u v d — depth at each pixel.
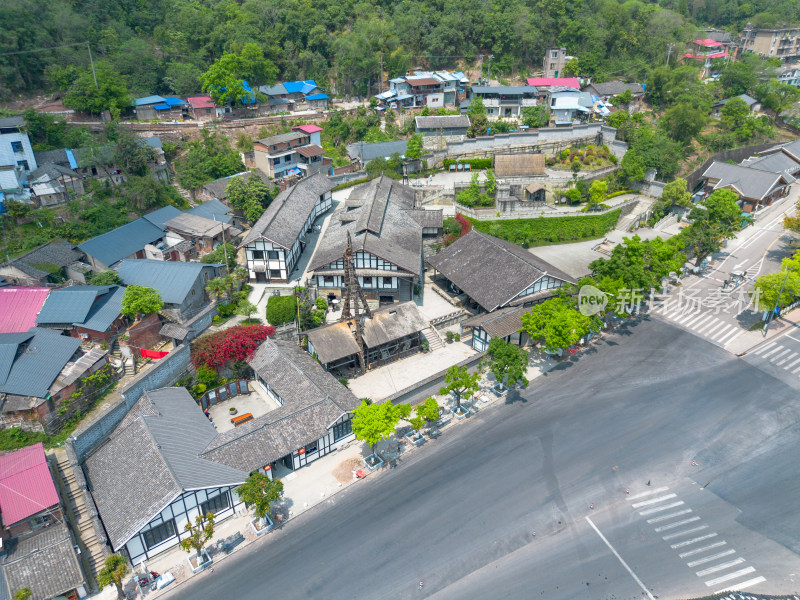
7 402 51.62
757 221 103.88
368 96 138.75
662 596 42.00
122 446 49.34
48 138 95.06
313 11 138.62
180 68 121.19
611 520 48.31
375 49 138.38
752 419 59.41
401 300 77.38
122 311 63.22
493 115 135.25
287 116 123.69
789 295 72.44
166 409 53.66
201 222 85.81
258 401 62.50
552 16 156.75
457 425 59.59
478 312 75.81
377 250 73.00
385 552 45.62
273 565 44.81
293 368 59.44
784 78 168.25
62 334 60.28
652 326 75.88
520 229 96.19
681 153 115.75
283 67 137.12
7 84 105.25
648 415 60.22
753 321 76.31
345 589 42.75
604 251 93.00
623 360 69.12
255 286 77.56
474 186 101.94
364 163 114.25
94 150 90.00
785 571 43.75
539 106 127.81
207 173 101.56
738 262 90.75
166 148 104.56
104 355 59.25
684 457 54.84
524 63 155.00
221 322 69.00
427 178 110.50
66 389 54.00
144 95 116.38
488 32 149.25
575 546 46.03
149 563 44.97
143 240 80.19
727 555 45.19
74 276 73.75
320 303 73.12
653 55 154.50
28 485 44.81
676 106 119.56
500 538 46.66
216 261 78.25
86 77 104.44
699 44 167.12
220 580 43.69
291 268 80.06
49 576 40.22
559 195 103.88
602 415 60.28
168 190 95.44
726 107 129.62
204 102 117.62
